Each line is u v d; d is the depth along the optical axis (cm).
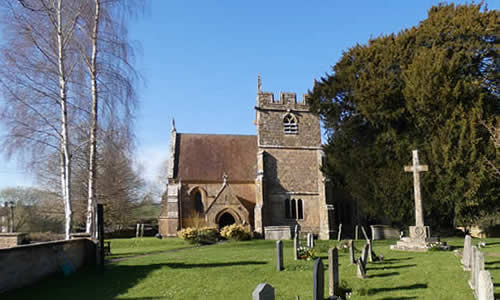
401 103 2947
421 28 3077
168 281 1305
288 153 4200
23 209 5328
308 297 1007
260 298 626
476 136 2483
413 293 1002
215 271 1457
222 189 3984
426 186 2631
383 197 2903
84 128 2177
